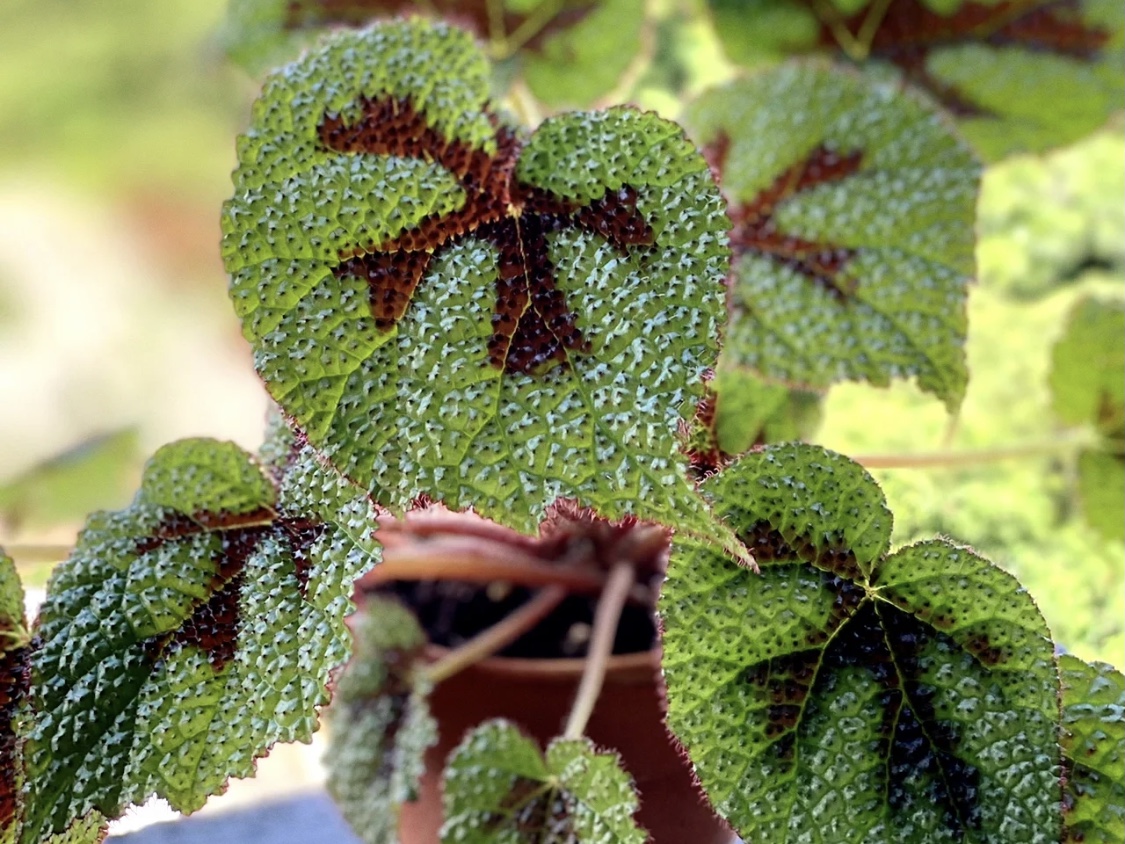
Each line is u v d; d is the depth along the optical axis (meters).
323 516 0.54
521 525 0.50
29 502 0.83
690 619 0.52
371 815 0.67
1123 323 0.70
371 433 0.51
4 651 0.55
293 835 0.74
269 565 0.54
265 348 0.52
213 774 0.52
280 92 0.54
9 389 1.43
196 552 0.55
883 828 0.52
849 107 0.67
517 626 0.70
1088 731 0.53
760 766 0.52
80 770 0.52
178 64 1.55
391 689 0.70
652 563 0.74
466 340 0.52
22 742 0.53
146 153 1.63
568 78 0.74
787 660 0.52
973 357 0.83
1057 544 0.72
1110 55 0.73
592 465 0.50
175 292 1.62
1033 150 0.76
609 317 0.51
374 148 0.54
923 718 0.52
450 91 0.55
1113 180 0.90
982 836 0.51
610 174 0.53
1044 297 0.88
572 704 0.67
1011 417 0.79
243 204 0.53
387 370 0.51
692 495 0.49
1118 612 0.66
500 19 0.73
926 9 0.74
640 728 0.65
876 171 0.66
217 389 1.46
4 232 1.66
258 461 0.57
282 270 0.52
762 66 0.77
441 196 0.54
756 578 0.53
